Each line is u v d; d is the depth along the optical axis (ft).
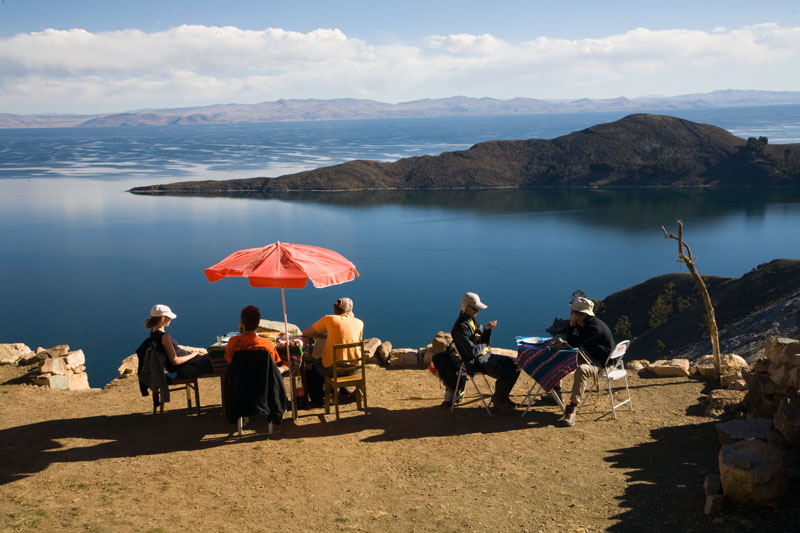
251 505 17.69
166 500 17.99
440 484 19.04
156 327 25.23
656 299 339.77
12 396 29.40
